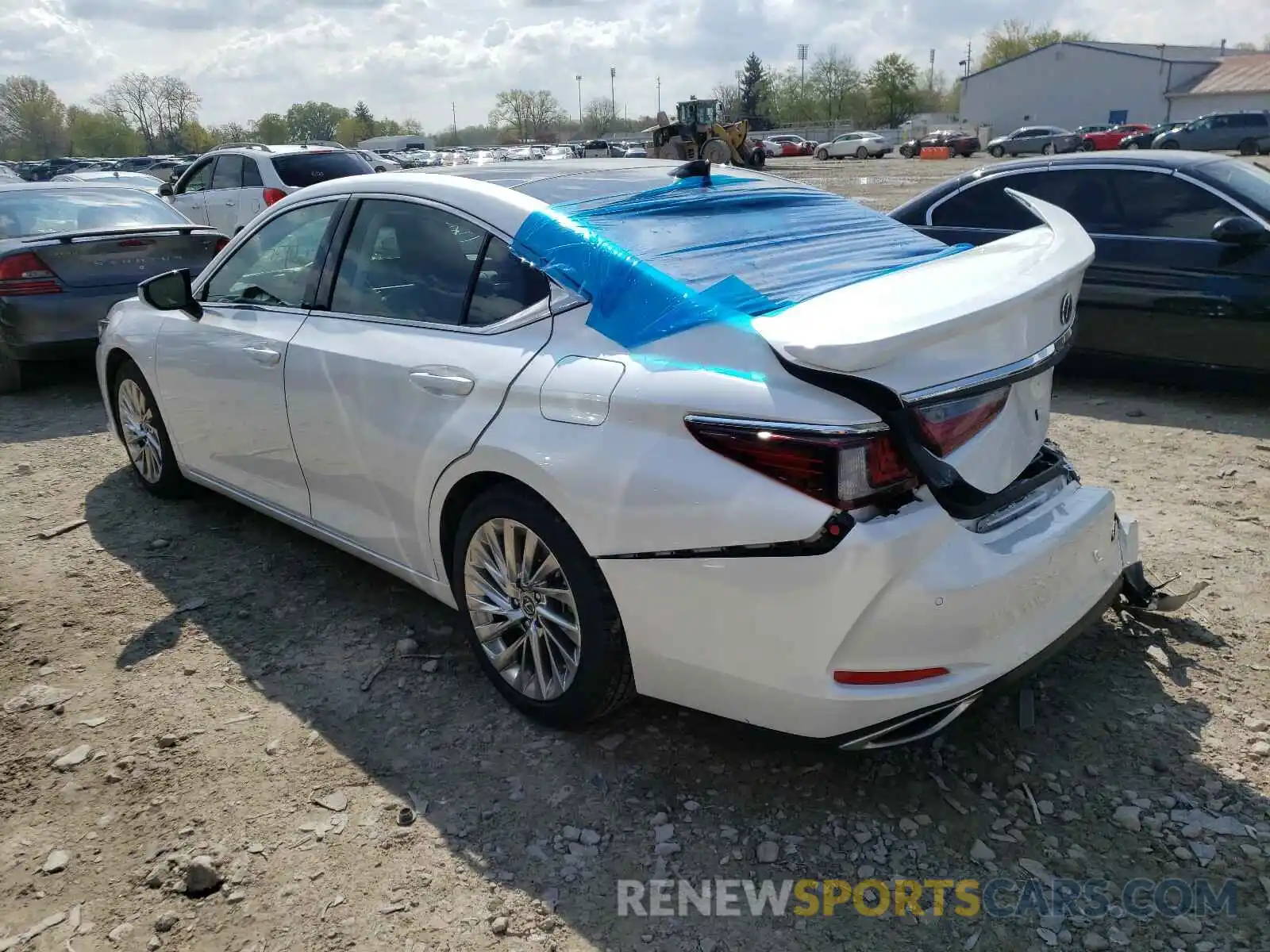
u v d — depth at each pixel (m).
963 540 2.43
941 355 2.37
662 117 36.62
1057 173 6.75
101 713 3.20
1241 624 3.53
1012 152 50.81
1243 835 2.56
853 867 2.50
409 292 3.35
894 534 2.29
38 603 3.95
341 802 2.76
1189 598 3.38
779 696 2.45
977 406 2.47
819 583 2.30
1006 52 96.19
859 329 2.28
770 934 2.31
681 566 2.49
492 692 3.29
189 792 2.82
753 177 3.81
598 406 2.63
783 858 2.53
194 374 4.24
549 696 3.01
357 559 4.30
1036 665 2.61
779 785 2.80
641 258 2.81
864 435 2.27
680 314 2.62
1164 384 6.62
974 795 2.74
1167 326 6.24
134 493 5.16
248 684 3.36
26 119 93.50
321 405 3.53
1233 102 64.31
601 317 2.77
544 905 2.40
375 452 3.34
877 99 95.38
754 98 105.31
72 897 2.45
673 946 2.28
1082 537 2.74
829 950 2.27
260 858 2.56
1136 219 6.39
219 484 4.43
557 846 2.59
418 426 3.14
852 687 2.39
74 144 93.31
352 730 3.10
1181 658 3.35
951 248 3.39
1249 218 5.89
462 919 2.36
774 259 2.96
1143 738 2.94
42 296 6.79
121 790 2.83
